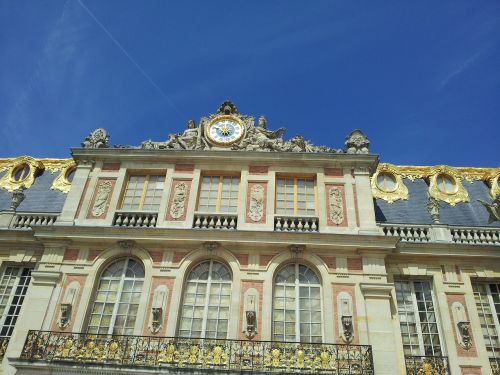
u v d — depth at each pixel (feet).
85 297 55.47
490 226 64.18
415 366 52.85
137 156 67.10
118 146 69.82
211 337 53.16
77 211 62.64
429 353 54.29
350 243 57.52
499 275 58.70
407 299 57.98
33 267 61.62
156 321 53.16
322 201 62.34
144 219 62.13
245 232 57.82
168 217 61.62
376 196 70.64
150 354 50.14
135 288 56.85
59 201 70.85
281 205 63.41
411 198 70.79
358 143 67.82
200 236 58.18
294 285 56.49
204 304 55.42
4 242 62.23
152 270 57.11
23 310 55.52
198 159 66.54
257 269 56.70
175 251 58.44
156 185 65.98
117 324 54.44
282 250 57.98
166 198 63.31
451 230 62.44
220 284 56.75
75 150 67.46
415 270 58.95
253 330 52.31
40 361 48.47
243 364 49.08
